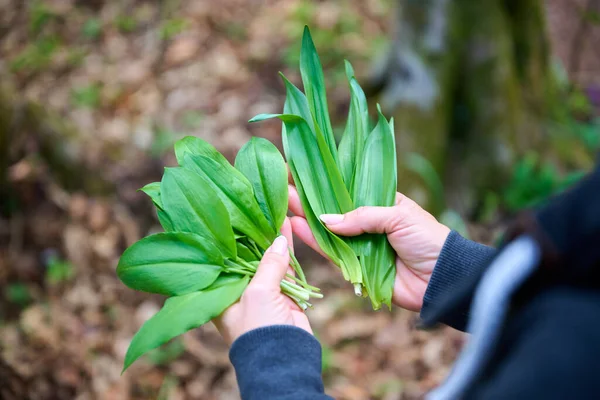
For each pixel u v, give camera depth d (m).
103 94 3.66
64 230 3.07
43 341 2.71
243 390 0.97
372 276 1.37
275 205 1.32
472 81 3.05
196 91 3.60
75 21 4.18
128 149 3.27
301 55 1.42
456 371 0.77
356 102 1.48
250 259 1.29
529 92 3.29
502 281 0.69
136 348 1.08
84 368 2.63
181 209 1.25
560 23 4.23
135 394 2.54
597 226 0.63
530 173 3.08
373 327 2.68
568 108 3.56
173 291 1.18
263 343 1.01
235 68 3.71
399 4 2.99
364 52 3.82
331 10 4.08
